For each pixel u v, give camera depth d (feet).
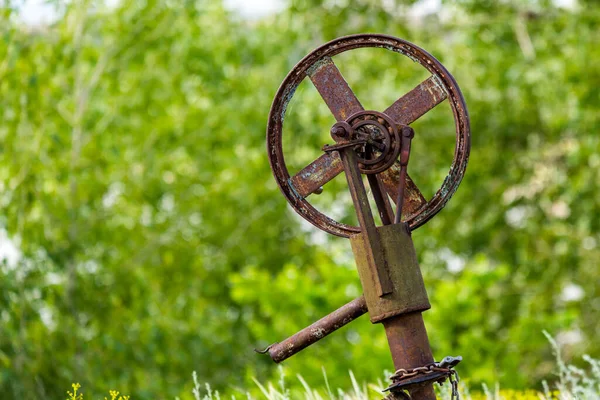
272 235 66.64
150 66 57.41
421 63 15.94
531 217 68.95
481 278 43.50
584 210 64.59
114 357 45.52
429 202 15.98
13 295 40.40
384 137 15.55
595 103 59.36
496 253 69.56
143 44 55.72
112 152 52.85
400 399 15.40
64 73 50.03
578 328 67.05
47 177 48.98
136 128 57.93
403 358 15.26
